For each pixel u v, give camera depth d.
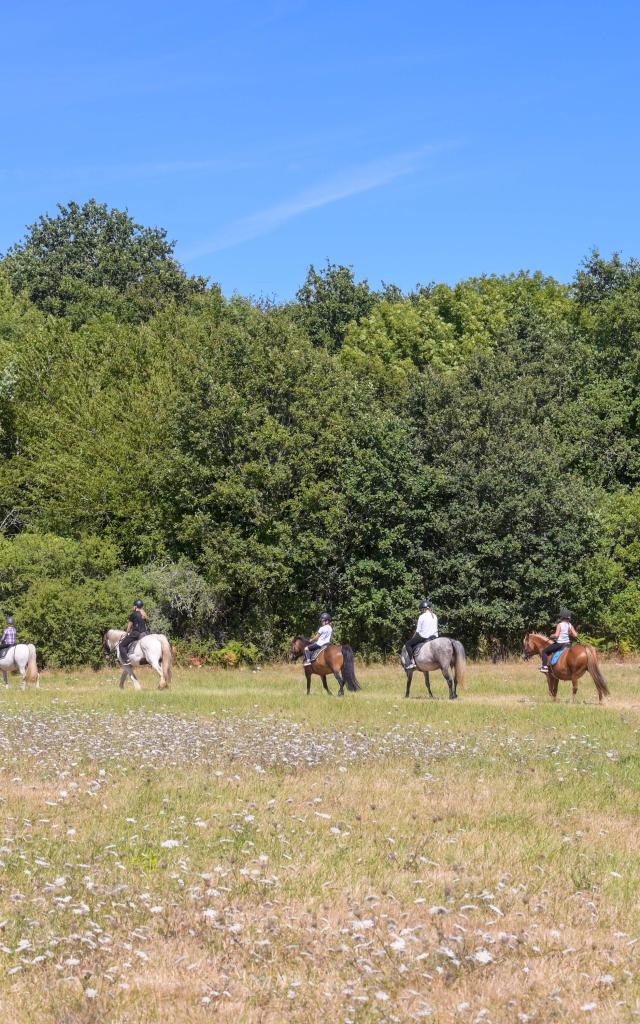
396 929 8.20
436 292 66.56
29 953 7.53
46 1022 6.53
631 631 40.81
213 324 47.25
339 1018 6.68
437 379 45.88
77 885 9.06
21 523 46.62
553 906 9.01
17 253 78.56
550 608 41.12
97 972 7.26
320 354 44.31
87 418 43.22
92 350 51.97
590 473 47.50
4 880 9.20
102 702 23.48
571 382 50.81
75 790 12.88
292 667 38.66
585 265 60.16
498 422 44.09
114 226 80.56
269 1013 6.73
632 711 22.39
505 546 39.94
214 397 40.53
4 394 46.62
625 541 44.06
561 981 7.39
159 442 42.50
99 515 41.84
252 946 7.82
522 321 55.00
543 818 12.23
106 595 36.78
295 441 40.47
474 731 18.75
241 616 41.69
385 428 41.69
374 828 11.45
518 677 31.78
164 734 17.33
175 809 12.05
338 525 39.84
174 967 7.46
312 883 9.40
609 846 11.06
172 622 40.16
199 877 9.42
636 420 49.38
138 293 68.31
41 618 36.06
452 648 25.31
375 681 31.25
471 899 9.08
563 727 19.64
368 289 73.56
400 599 39.72
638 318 50.19
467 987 7.22
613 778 14.73
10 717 19.56
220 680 31.41
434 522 40.59
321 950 7.77
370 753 15.91
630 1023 6.75
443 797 13.06
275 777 14.16
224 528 40.06
